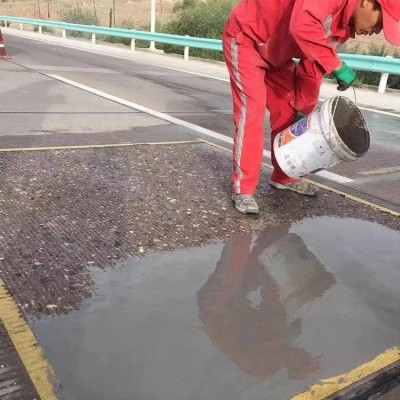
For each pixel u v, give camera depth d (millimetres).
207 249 2885
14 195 3387
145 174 4062
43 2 49750
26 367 1853
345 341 2150
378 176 4652
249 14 3213
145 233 3002
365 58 10672
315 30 2822
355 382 1900
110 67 12289
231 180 4082
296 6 2848
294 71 3529
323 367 1975
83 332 2070
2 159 4117
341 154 3213
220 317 2252
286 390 1834
